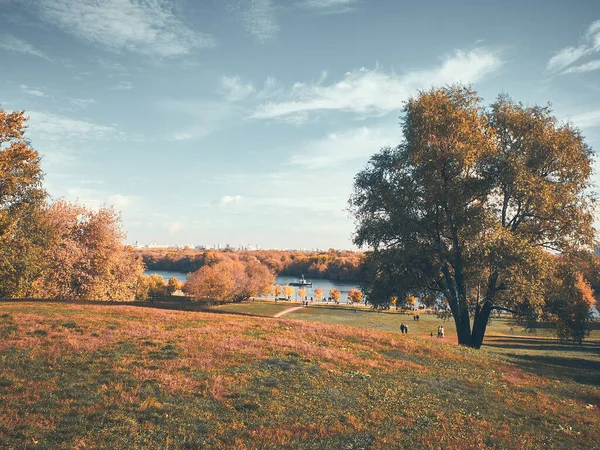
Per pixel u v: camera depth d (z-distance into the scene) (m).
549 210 28.72
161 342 20.59
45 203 38.75
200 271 114.75
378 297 32.06
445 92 30.77
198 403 13.62
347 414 13.72
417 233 30.05
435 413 14.35
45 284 43.56
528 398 17.27
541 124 29.89
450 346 26.39
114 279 50.22
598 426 14.66
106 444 10.49
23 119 34.75
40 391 13.39
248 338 22.92
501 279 28.95
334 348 22.58
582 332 29.55
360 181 33.59
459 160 27.64
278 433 11.89
